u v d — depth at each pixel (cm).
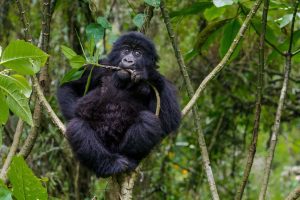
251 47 839
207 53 858
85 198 737
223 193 901
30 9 784
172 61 851
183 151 906
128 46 525
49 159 764
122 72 499
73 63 407
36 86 439
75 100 516
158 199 843
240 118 896
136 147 467
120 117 493
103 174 452
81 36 752
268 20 608
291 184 1048
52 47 769
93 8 574
